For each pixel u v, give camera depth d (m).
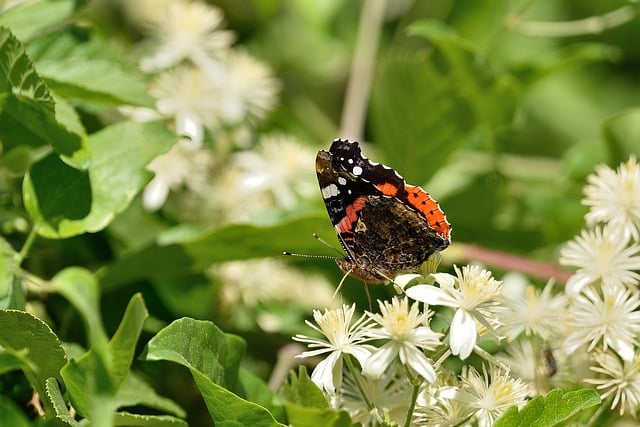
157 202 0.80
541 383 0.73
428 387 0.71
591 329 0.72
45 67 0.75
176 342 0.69
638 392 0.71
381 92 0.84
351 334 0.71
